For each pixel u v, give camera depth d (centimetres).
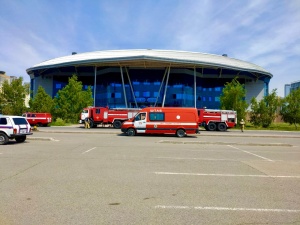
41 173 774
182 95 6556
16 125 1541
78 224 415
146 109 2325
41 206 493
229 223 432
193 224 425
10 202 514
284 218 458
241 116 4634
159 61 6088
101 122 3594
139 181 697
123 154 1189
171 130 2291
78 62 6400
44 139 1811
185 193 597
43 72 7269
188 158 1115
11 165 895
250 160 1105
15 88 4100
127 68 6675
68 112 4741
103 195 569
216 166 945
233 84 4975
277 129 4500
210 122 3478
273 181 730
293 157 1225
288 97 4788
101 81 6969
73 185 645
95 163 950
